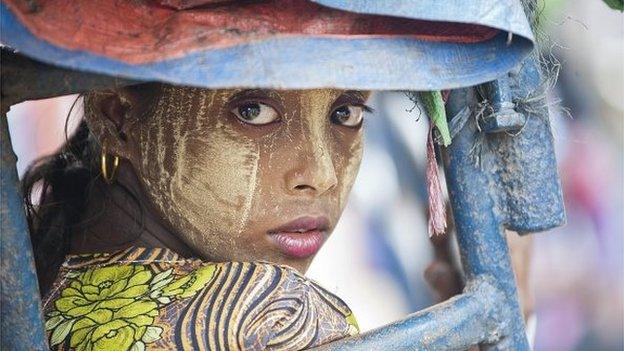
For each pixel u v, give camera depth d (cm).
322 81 124
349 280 380
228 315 143
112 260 158
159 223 166
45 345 128
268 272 148
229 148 157
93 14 122
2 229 124
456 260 289
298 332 145
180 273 154
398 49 131
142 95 160
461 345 161
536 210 168
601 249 482
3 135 124
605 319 482
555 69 168
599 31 493
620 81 490
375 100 384
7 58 127
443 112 150
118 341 143
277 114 158
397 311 379
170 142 158
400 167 384
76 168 179
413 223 383
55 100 347
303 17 131
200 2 129
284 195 159
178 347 141
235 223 159
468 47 135
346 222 385
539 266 476
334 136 166
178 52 120
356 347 146
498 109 162
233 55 121
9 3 118
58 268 171
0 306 125
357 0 128
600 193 486
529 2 160
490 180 169
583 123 489
